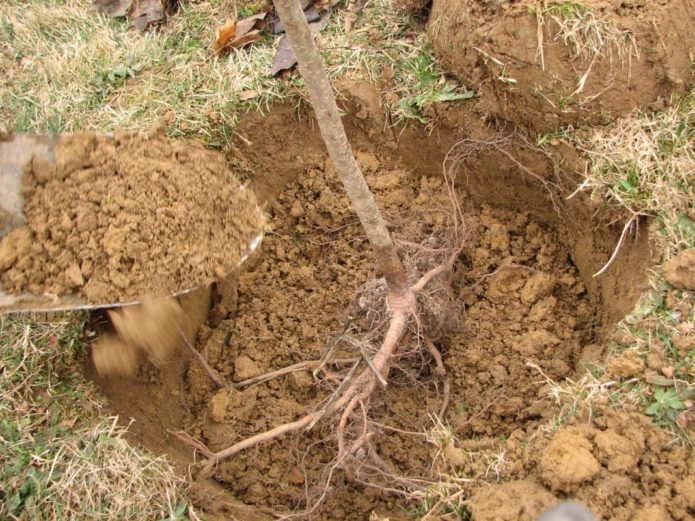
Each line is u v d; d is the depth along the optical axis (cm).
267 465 228
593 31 213
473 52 237
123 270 196
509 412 221
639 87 220
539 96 227
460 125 252
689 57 217
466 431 224
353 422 216
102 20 311
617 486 176
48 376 220
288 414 236
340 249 266
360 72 265
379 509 213
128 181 201
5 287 192
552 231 254
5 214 196
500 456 197
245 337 254
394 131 265
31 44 307
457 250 241
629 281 217
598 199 222
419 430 228
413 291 224
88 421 213
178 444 229
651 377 190
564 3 214
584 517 168
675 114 220
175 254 199
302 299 262
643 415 187
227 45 282
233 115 267
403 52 266
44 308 192
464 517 188
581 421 193
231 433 233
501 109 239
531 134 238
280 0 143
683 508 170
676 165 214
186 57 287
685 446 180
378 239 200
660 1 213
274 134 272
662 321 197
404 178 269
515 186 253
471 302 249
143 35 303
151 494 202
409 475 217
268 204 276
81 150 201
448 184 261
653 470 179
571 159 230
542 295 242
